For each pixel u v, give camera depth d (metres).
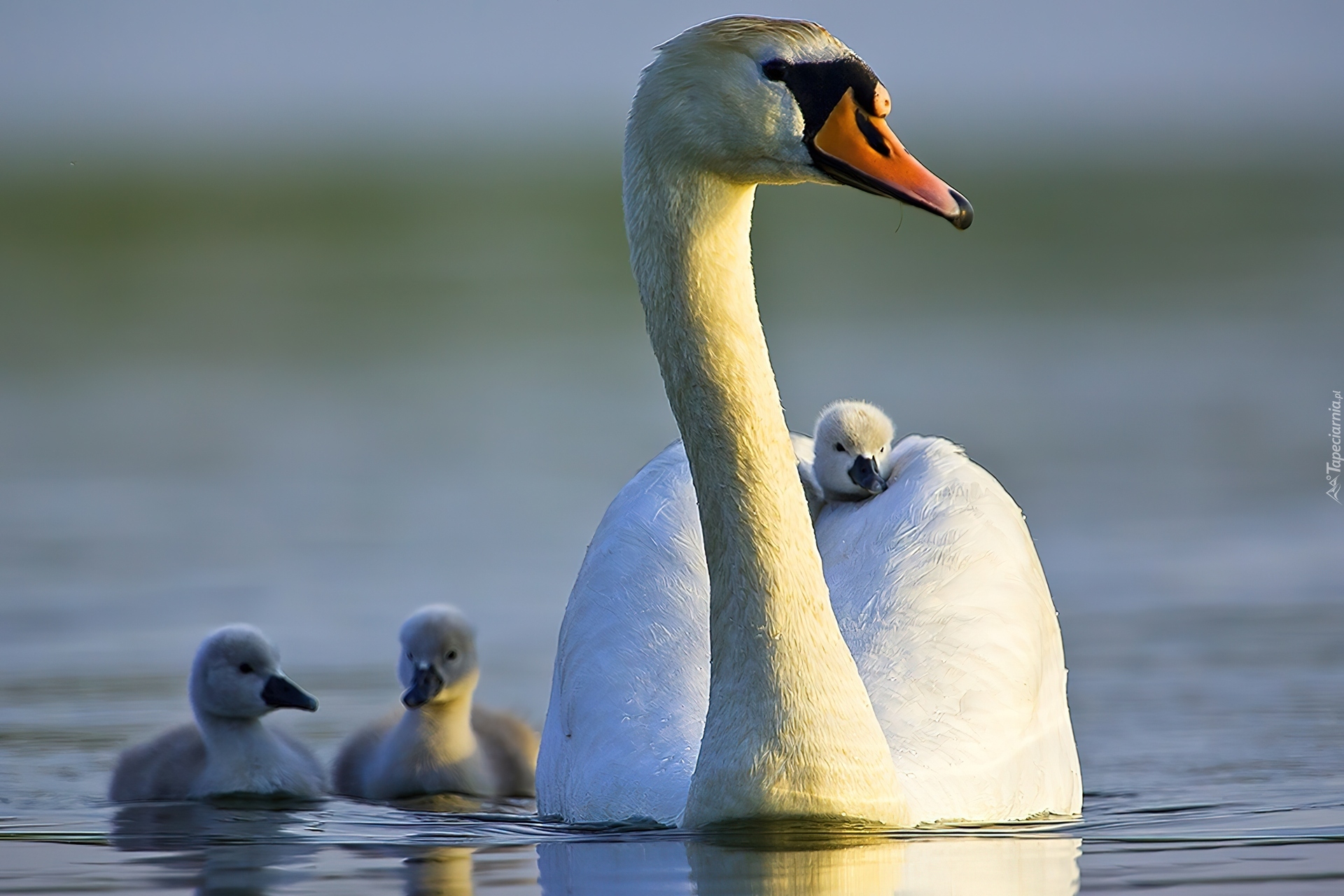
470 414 25.53
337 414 25.64
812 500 12.77
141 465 22.56
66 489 21.23
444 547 18.61
